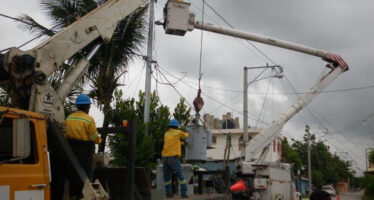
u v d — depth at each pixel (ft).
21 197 15.79
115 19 24.62
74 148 19.56
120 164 41.06
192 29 43.09
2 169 15.33
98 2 45.88
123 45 47.80
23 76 19.39
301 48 56.03
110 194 21.35
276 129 64.13
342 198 174.70
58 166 19.21
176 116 54.49
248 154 63.67
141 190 21.25
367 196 151.94
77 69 23.03
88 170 19.60
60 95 22.15
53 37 21.93
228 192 31.50
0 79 20.31
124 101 49.47
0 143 16.89
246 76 78.02
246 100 78.02
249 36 49.21
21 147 14.66
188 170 31.89
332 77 63.31
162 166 31.58
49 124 18.35
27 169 16.26
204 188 32.89
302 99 64.75
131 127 19.60
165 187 28.35
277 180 64.03
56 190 19.29
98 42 24.41
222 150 144.87
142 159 45.68
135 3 25.64
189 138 32.63
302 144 221.46
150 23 50.01
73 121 19.80
